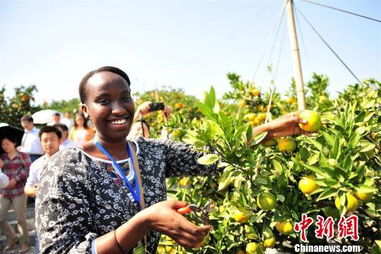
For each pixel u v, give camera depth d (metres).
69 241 1.12
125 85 1.34
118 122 1.33
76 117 5.61
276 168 1.70
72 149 1.30
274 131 1.73
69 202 1.17
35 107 10.43
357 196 1.41
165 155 1.62
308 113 1.65
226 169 1.58
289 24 2.41
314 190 1.54
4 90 9.98
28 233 5.20
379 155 1.86
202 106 1.49
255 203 1.77
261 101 3.50
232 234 2.00
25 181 4.67
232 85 3.91
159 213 1.05
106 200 1.25
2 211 4.59
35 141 6.47
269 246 1.82
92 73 1.34
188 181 2.82
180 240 1.05
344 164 1.39
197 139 1.56
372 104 2.06
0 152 4.62
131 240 1.07
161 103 2.74
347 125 1.65
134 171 1.39
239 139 1.55
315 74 4.24
